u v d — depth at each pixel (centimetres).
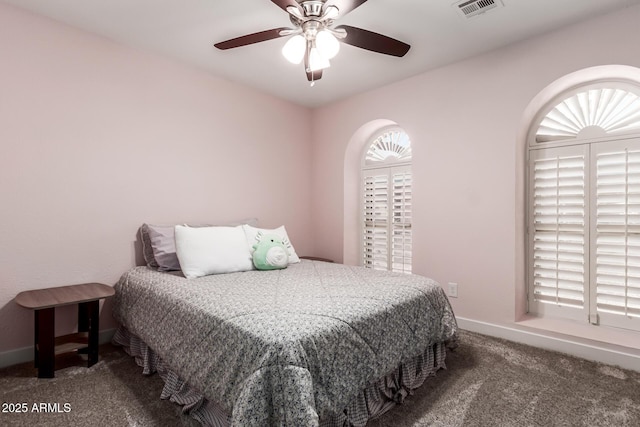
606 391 184
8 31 209
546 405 172
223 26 233
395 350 171
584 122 246
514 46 253
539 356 228
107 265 250
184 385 168
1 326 209
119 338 241
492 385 192
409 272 340
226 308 158
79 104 236
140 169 266
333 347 140
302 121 395
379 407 167
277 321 140
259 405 117
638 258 223
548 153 260
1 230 208
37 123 219
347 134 369
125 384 191
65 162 230
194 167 299
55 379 196
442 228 294
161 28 235
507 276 258
